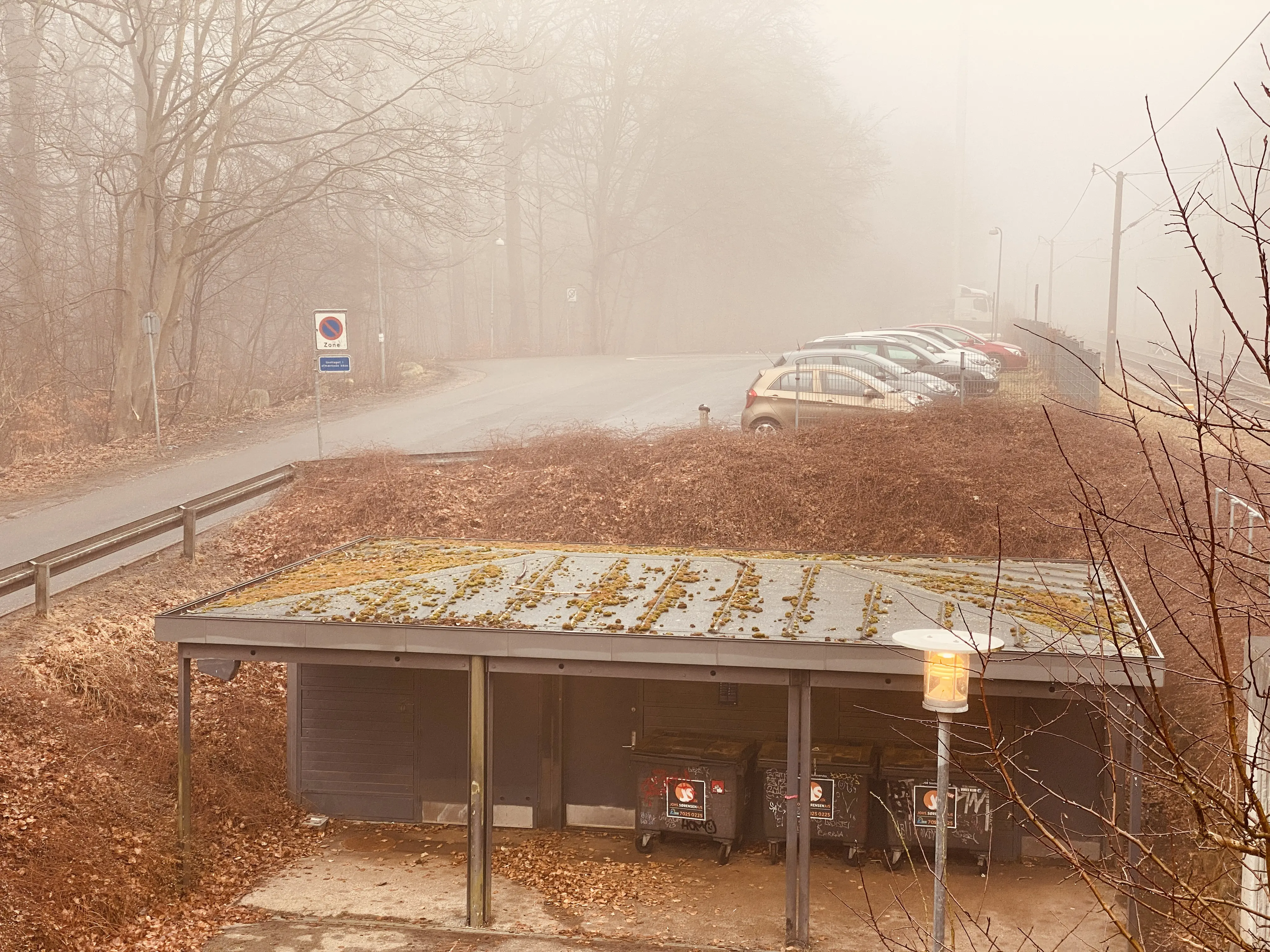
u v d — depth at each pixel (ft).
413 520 63.36
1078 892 37.78
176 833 38.58
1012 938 34.40
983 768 39.37
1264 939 14.90
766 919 36.19
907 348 82.74
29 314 103.19
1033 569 43.09
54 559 47.24
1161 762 17.97
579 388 103.35
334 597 38.86
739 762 40.68
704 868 40.68
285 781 46.88
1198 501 52.13
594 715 45.06
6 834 33.71
